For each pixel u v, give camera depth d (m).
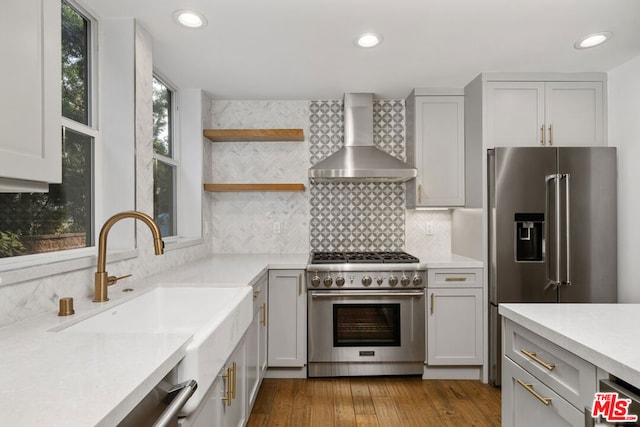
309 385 2.69
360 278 2.76
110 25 1.94
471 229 2.96
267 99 3.37
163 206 2.81
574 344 1.03
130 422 0.73
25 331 1.08
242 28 2.07
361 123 3.17
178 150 3.05
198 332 1.08
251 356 2.09
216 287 1.81
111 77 1.94
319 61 2.53
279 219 3.43
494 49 2.37
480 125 2.79
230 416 1.54
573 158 2.62
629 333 1.09
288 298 2.76
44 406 0.62
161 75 2.78
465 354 2.77
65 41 1.73
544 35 2.18
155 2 1.80
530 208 2.62
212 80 2.88
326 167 2.96
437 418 2.24
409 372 2.80
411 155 3.18
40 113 1.00
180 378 0.97
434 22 2.01
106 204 1.94
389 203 3.41
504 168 2.63
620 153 2.67
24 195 1.46
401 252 3.31
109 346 0.93
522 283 2.63
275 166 3.43
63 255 1.63
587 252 2.60
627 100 2.61
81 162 1.82
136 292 1.65
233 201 3.43
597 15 1.96
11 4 0.90
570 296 2.61
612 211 2.62
